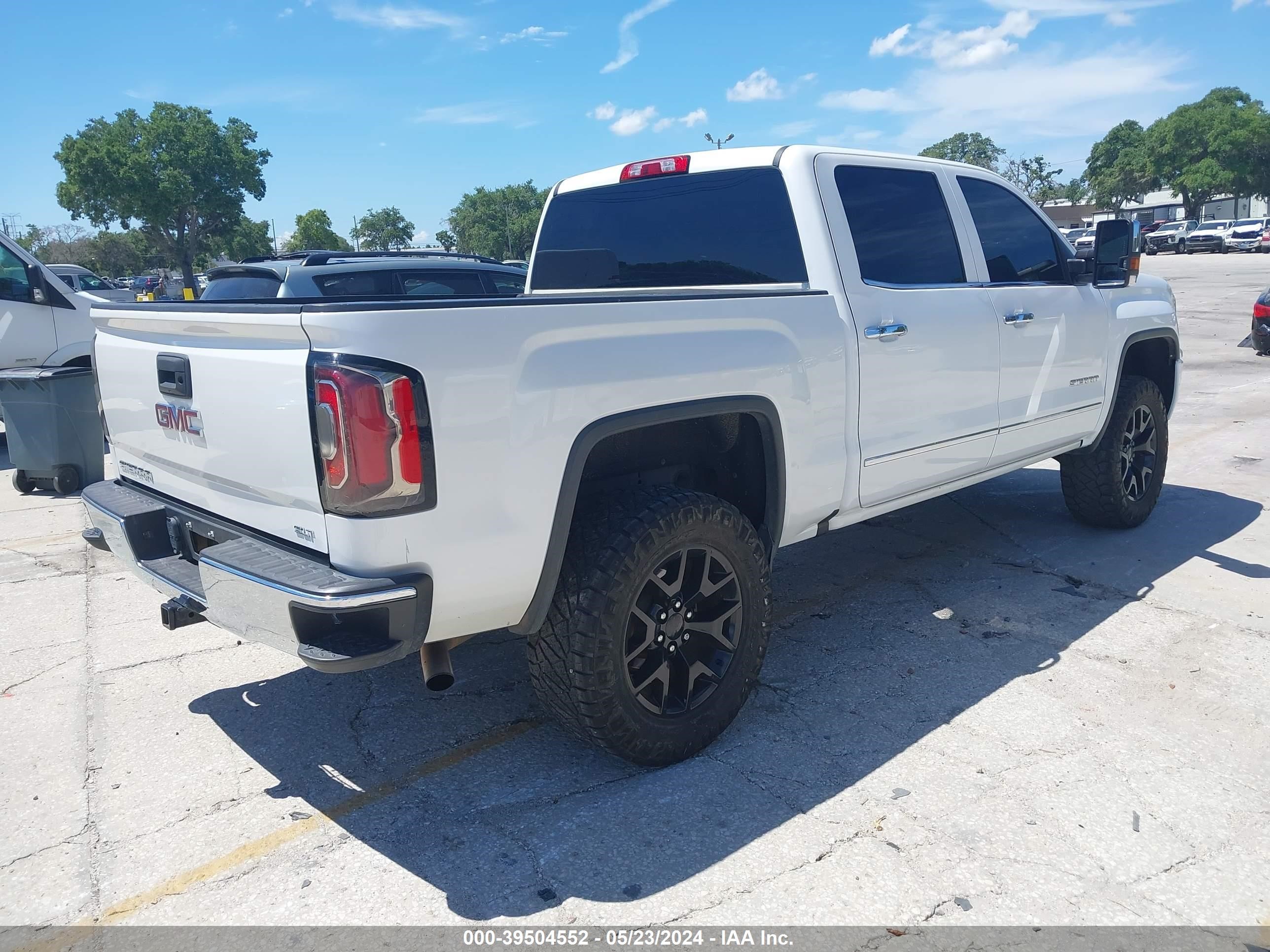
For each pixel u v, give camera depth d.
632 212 4.36
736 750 3.22
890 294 3.75
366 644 2.43
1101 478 5.27
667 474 3.44
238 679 3.93
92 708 3.67
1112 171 88.81
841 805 2.88
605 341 2.75
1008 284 4.41
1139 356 5.89
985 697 3.56
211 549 2.69
